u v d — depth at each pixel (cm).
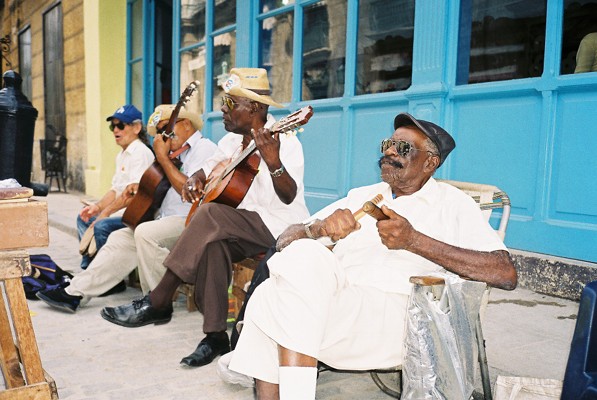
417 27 428
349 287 199
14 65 1609
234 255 293
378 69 478
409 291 202
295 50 565
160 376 259
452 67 414
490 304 333
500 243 197
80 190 1118
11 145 412
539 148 363
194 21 773
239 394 241
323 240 233
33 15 1395
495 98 389
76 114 1123
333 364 200
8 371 211
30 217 188
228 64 695
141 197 375
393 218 188
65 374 260
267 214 304
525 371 244
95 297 395
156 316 332
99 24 955
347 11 500
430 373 182
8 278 189
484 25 399
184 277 278
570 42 352
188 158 399
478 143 401
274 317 179
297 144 301
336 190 522
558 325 297
